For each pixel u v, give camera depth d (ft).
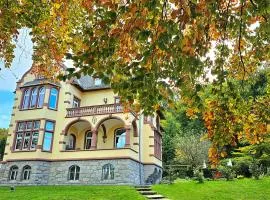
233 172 89.30
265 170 91.71
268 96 31.60
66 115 97.81
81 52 19.71
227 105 29.04
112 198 61.46
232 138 29.89
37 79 102.99
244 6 22.11
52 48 37.32
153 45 18.40
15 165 93.91
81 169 89.20
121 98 21.95
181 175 104.99
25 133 97.25
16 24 33.73
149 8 17.53
